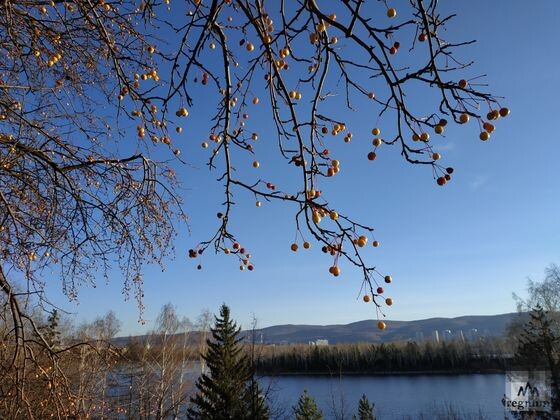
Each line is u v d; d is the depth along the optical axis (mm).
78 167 4828
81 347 5227
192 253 2855
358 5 2156
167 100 3057
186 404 23438
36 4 4273
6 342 4621
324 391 40750
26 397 4332
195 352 25984
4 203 4312
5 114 4656
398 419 32344
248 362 18031
